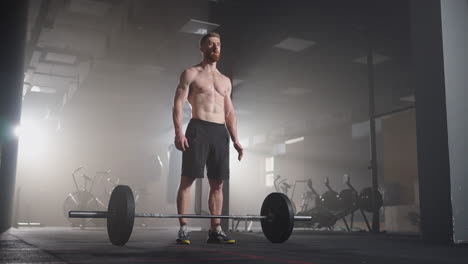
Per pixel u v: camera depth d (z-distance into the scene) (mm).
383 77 8539
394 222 8445
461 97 3613
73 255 1951
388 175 9812
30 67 8836
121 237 2357
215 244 2953
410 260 1898
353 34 6230
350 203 7461
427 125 3674
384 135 10062
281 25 5922
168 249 2389
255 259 1819
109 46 6980
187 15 5578
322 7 5379
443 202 3463
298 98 10422
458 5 3762
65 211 8352
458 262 1814
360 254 2227
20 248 2420
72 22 6973
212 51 2969
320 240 3910
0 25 4098
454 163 3469
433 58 3678
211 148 2898
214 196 3012
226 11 5469
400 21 5781
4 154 4980
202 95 2908
